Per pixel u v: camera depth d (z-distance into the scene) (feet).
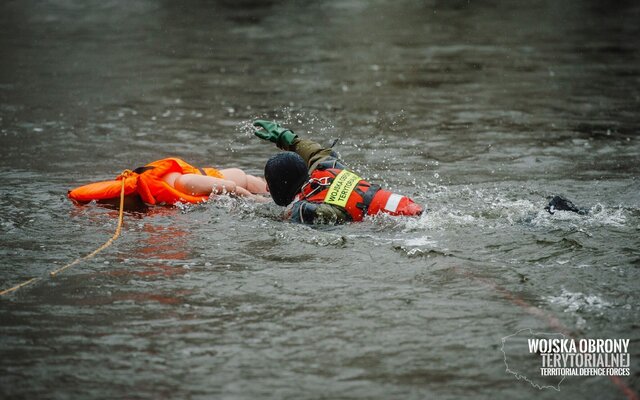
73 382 45.47
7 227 74.79
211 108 136.67
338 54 195.83
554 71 170.81
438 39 219.41
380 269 62.49
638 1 290.15
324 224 74.28
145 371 46.65
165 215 78.69
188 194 83.25
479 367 46.80
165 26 246.47
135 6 293.23
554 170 95.91
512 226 72.43
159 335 51.29
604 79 160.97
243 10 284.20
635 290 57.26
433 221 73.92
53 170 97.66
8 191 87.76
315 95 147.74
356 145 110.83
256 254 66.74
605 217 74.54
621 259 63.46
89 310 55.31
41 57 190.39
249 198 83.56
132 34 230.27
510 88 153.38
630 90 149.79
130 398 43.73
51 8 287.48
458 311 54.34
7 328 52.49
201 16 269.85
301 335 51.06
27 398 43.86
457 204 81.05
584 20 253.65
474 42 213.46
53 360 48.03
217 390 44.42
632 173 94.02
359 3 300.61
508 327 51.83
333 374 46.09
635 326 51.72
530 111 132.98
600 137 114.11
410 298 56.65
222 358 48.06
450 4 298.35
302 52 198.59
